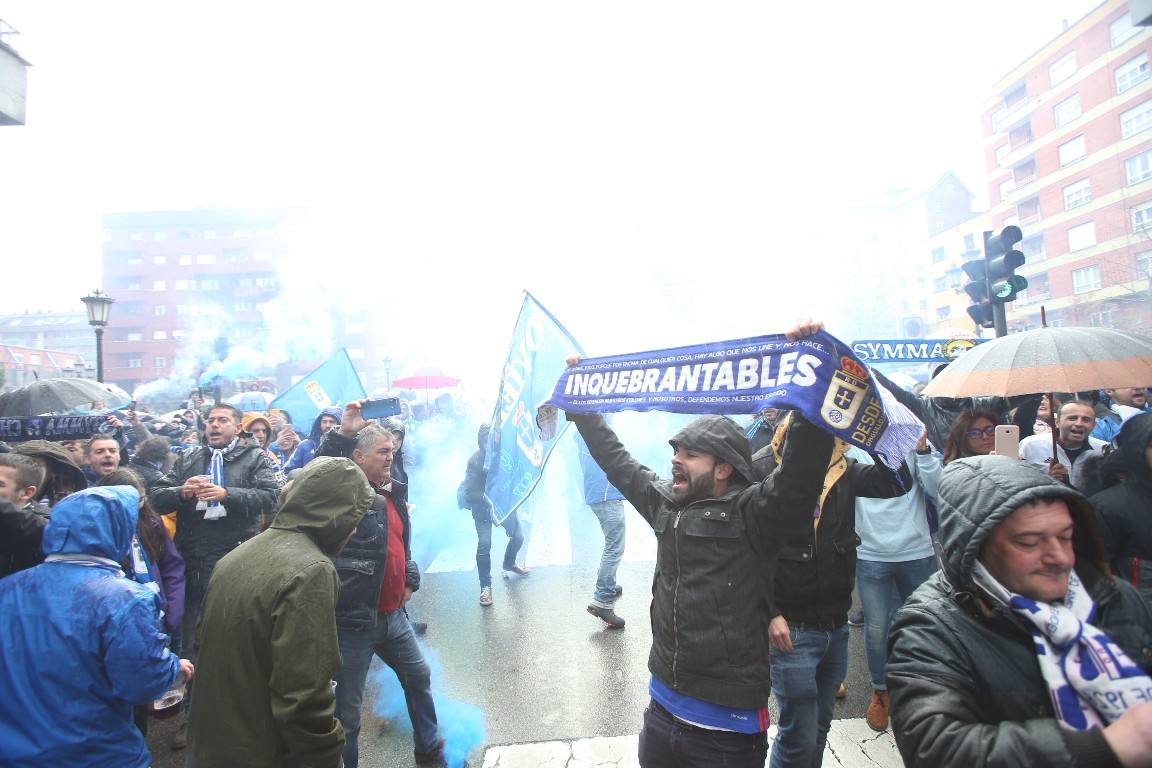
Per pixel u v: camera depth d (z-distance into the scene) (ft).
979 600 4.46
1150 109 110.22
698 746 6.48
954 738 3.88
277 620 6.12
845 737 10.62
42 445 10.87
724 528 6.73
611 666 13.66
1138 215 112.68
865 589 11.23
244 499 12.35
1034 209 134.72
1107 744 3.40
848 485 8.76
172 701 9.80
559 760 10.25
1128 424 7.52
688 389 7.29
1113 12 114.83
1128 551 7.45
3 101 34.68
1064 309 124.88
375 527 9.66
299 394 24.43
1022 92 136.56
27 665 6.17
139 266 219.20
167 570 11.08
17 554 8.41
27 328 236.02
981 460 4.67
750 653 6.53
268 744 6.14
